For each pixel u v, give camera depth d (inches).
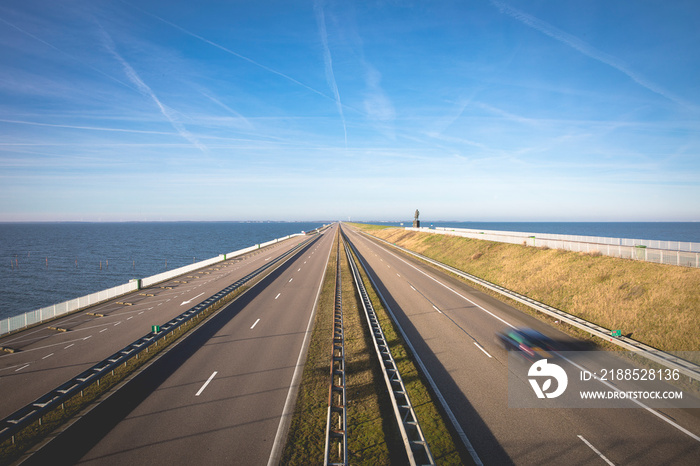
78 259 3395.7
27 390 536.7
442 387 506.0
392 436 402.3
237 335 769.6
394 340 698.2
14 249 4256.9
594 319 762.8
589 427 407.2
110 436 403.2
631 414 434.3
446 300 1031.0
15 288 2106.3
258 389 516.1
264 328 818.2
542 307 844.6
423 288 1210.0
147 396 497.4
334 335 679.7
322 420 435.5
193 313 869.8
